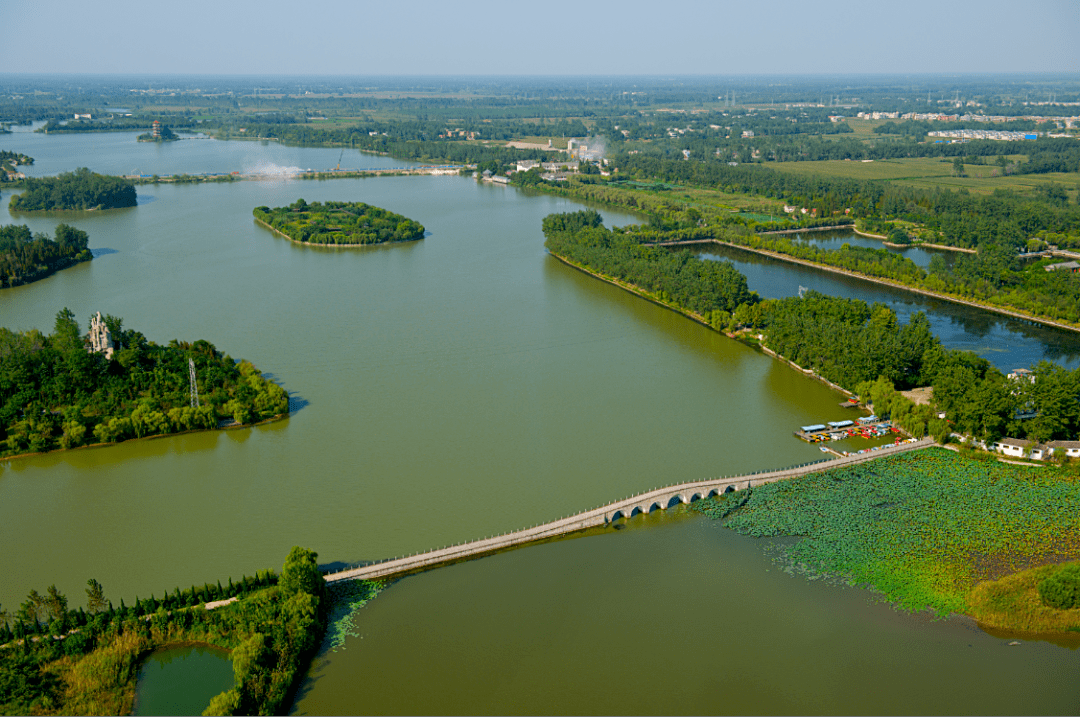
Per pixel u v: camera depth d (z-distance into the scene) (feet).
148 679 592.19
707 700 581.94
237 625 625.82
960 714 568.82
